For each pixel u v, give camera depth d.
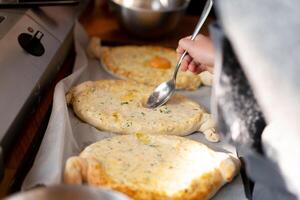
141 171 0.58
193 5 1.25
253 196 0.57
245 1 0.46
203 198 0.56
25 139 0.61
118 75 0.89
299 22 0.44
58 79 0.82
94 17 1.14
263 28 0.45
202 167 0.60
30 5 0.83
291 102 0.45
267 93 0.45
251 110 0.50
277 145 0.48
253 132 0.51
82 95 0.77
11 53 0.67
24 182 0.54
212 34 0.48
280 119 0.46
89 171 0.55
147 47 1.01
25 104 0.61
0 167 0.51
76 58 0.91
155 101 0.78
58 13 0.86
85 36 1.01
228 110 0.50
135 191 0.54
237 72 0.48
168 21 0.99
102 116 0.71
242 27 0.46
